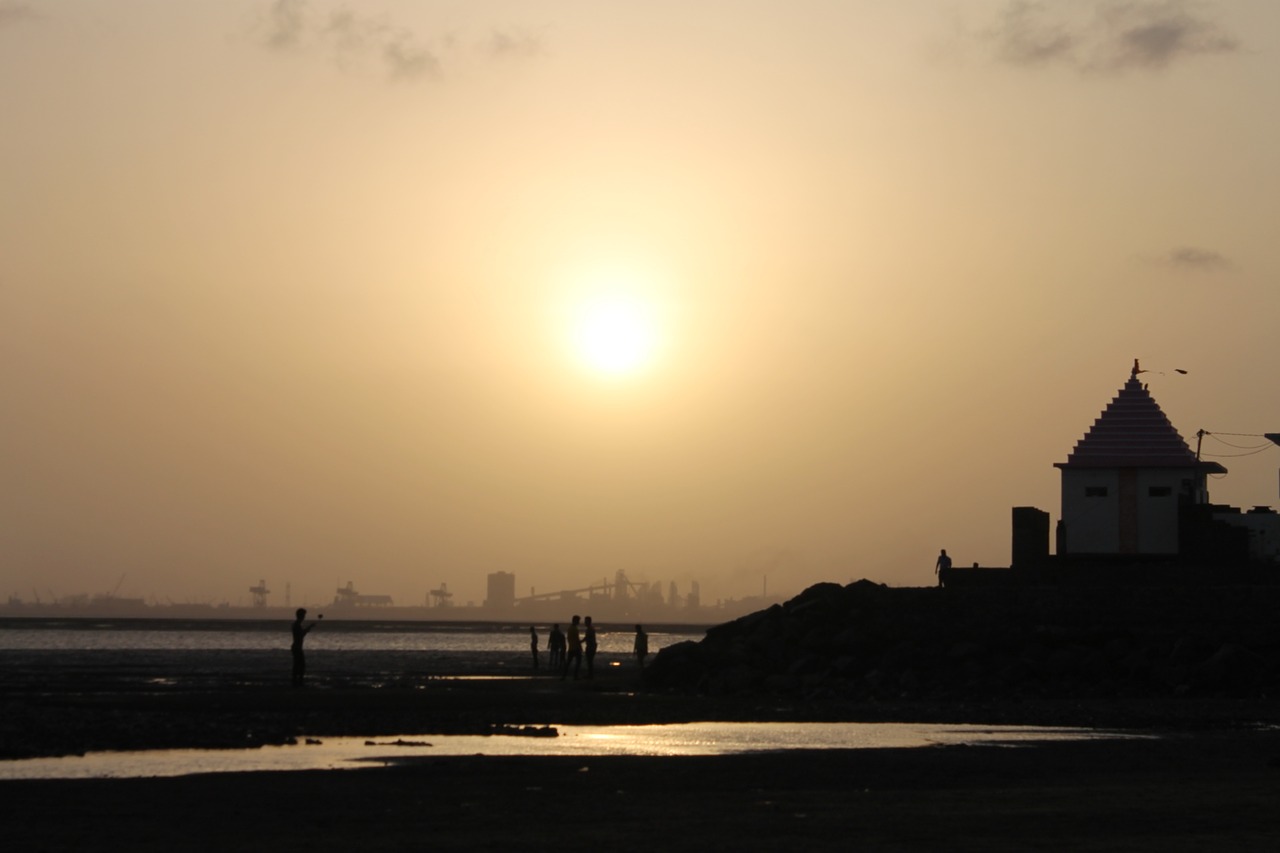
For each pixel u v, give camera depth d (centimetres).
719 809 2488
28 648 14712
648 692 6197
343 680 6875
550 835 2186
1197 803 2541
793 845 2078
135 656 11356
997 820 2330
